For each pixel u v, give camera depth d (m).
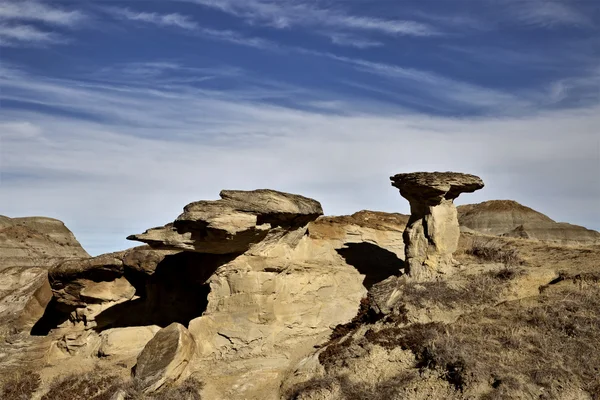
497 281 25.95
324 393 23.09
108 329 32.84
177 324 28.00
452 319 25.00
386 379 22.97
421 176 27.73
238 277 29.02
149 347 27.47
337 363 24.84
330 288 31.08
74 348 32.81
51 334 35.66
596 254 27.45
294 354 28.12
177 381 26.77
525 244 30.92
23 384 29.86
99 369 29.67
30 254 52.34
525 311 24.00
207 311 29.47
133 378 26.88
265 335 28.39
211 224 26.70
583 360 21.08
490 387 20.64
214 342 28.66
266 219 28.47
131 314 33.97
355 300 31.27
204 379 26.80
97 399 26.56
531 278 25.61
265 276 28.98
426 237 28.30
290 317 29.34
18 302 42.78
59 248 55.03
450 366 21.75
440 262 27.92
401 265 33.50
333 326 29.95
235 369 27.39
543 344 22.09
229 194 27.94
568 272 25.66
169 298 33.94
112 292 34.22
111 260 33.84
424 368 22.42
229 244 28.03
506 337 22.77
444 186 27.55
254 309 28.67
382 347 24.50
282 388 25.20
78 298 34.16
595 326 22.19
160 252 33.44
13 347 35.53
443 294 26.02
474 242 31.33
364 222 37.03
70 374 29.84
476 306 25.28
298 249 31.27
